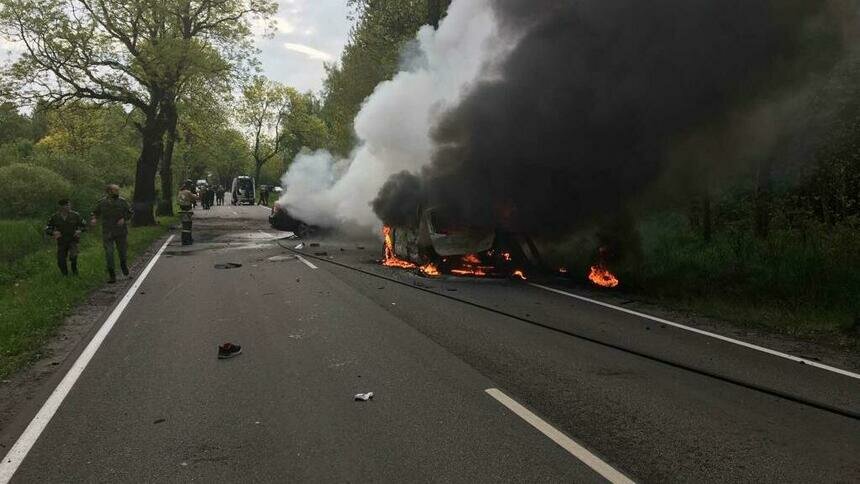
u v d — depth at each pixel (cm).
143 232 1989
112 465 347
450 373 512
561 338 637
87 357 573
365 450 363
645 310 789
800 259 928
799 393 466
